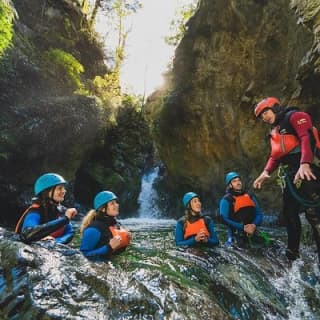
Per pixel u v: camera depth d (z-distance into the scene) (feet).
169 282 11.47
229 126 39.81
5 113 40.96
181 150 49.03
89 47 75.00
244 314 12.50
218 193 43.01
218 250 17.63
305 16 24.44
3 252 10.95
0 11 32.96
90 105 52.13
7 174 40.88
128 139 70.79
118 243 14.64
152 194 63.98
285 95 30.19
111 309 9.34
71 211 13.73
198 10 43.39
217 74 40.91
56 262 11.00
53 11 66.39
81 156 51.16
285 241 21.35
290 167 11.54
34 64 48.42
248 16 35.45
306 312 13.73
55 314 8.70
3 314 8.99
